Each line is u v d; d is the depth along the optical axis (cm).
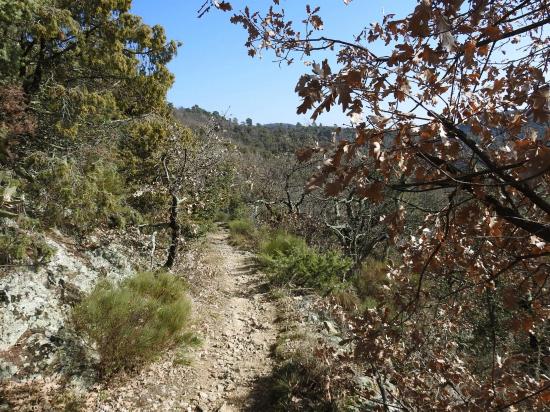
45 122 898
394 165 176
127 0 1005
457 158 188
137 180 1205
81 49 981
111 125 1115
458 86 185
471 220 216
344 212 1549
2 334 501
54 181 705
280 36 248
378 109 156
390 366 423
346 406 474
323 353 499
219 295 917
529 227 181
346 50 241
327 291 899
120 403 488
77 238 797
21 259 595
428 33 143
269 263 1136
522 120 173
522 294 246
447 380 382
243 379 566
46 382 479
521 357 307
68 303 604
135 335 562
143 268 854
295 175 1955
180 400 514
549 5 165
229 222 2003
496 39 164
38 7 791
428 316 447
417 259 258
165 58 1185
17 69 820
